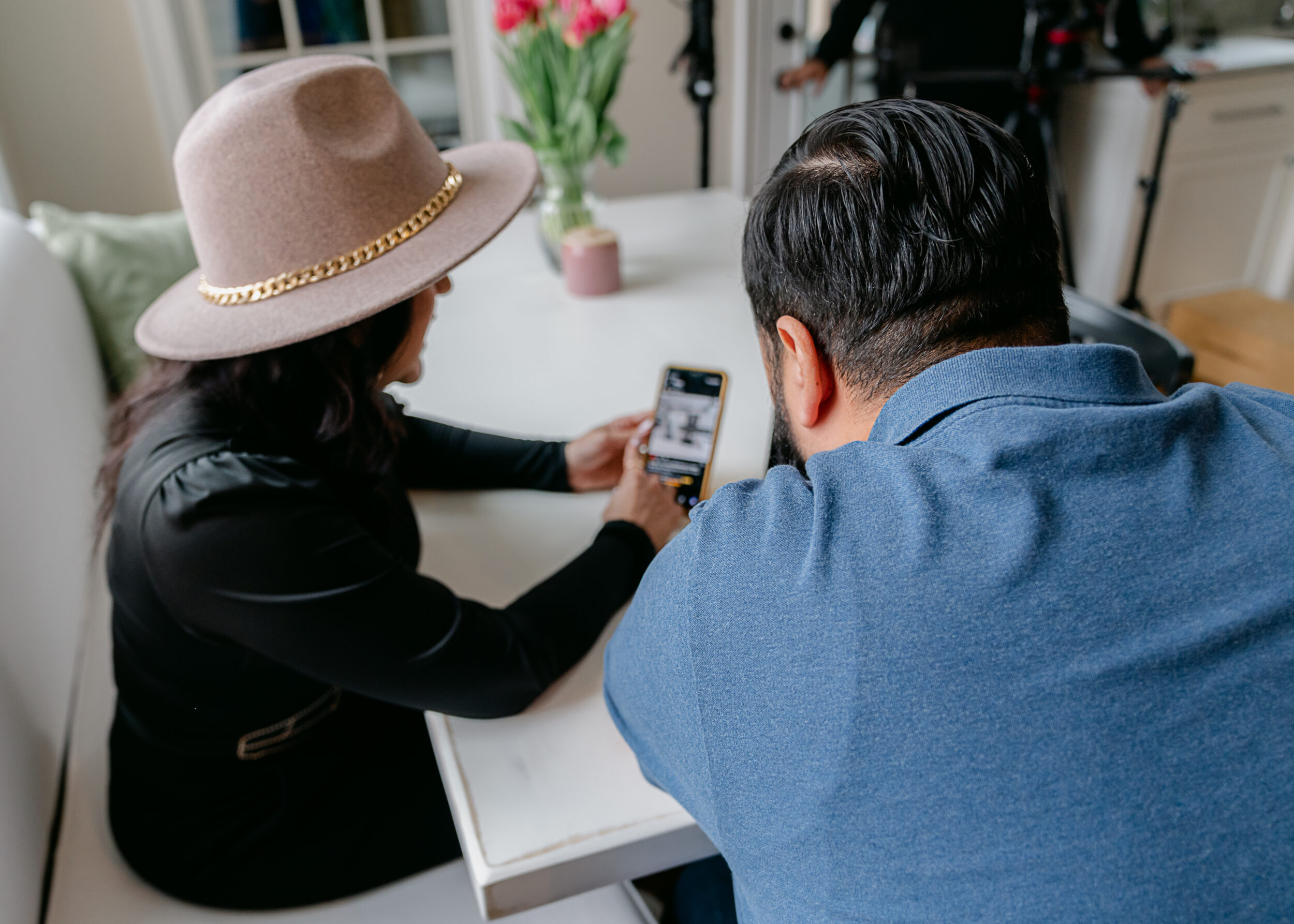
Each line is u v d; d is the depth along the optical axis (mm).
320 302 677
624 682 584
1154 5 2957
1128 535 405
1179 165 2852
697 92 2266
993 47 2807
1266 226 3129
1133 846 360
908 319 489
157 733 831
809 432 564
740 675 442
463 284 1653
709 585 466
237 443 707
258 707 813
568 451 1003
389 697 693
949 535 417
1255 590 392
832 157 505
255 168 667
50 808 903
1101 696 377
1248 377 2490
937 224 473
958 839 382
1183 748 368
